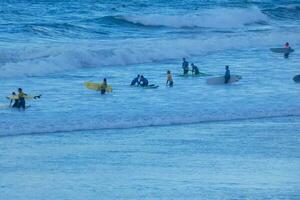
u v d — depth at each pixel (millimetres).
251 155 106375
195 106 135125
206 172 98562
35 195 89562
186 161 103125
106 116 125562
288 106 136125
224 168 100250
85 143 110812
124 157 104562
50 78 165625
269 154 107062
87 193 90375
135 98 142875
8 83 157875
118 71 178125
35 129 116500
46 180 94938
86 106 134125
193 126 121938
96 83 149625
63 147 108625
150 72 177250
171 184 93562
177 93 149000
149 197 89062
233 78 161250
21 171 98125
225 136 116062
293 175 97812
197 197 89125
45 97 142125
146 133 117125
